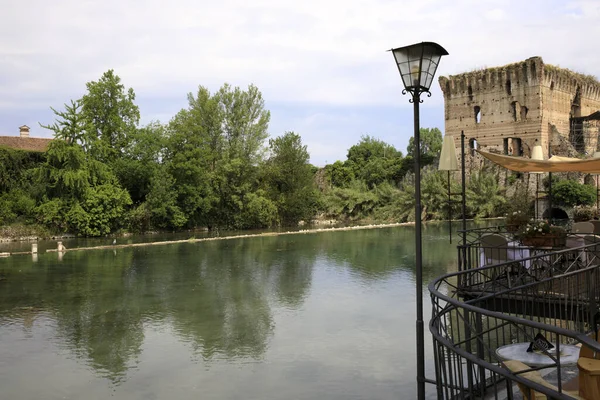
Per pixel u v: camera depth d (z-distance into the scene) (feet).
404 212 217.97
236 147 213.05
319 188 269.23
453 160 49.37
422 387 25.77
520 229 45.01
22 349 50.72
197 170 192.24
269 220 212.43
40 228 166.09
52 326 59.36
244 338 53.83
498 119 233.14
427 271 93.09
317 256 116.98
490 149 227.61
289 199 221.46
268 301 71.20
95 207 170.30
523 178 201.57
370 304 68.08
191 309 67.15
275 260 111.65
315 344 51.44
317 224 230.89
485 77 236.84
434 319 22.17
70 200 169.48
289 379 42.19
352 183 245.45
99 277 91.61
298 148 229.66
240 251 129.39
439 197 207.21
